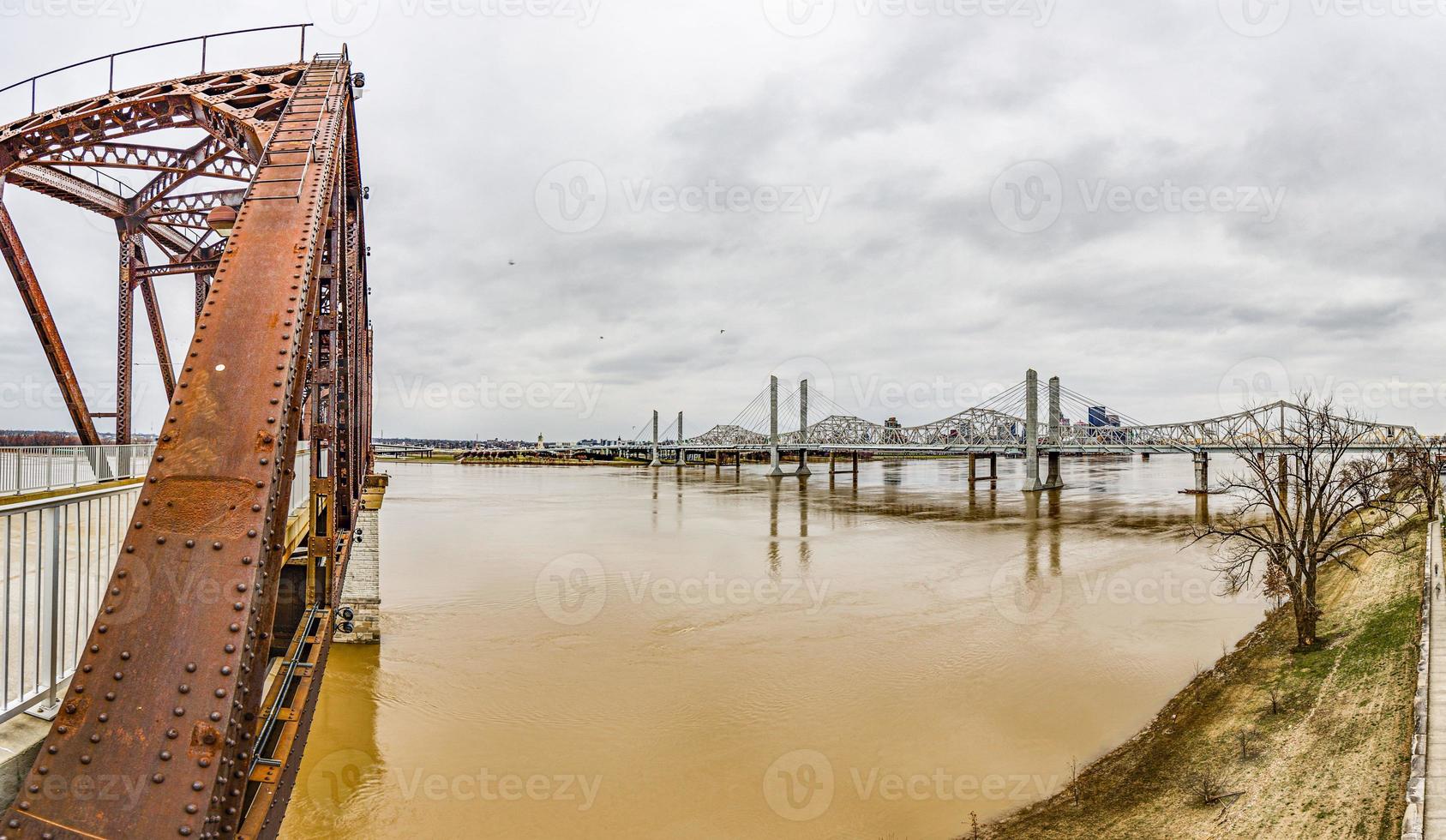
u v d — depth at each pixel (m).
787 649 22.23
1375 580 24.12
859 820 12.95
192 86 12.49
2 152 13.27
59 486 11.64
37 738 4.62
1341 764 12.66
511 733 16.41
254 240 5.72
